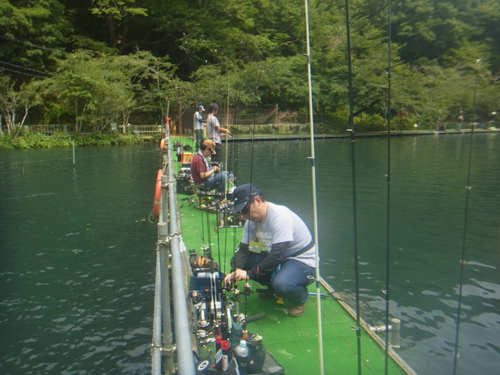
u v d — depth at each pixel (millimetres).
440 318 3789
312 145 2018
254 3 30922
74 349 3756
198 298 2924
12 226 7363
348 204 8094
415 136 27766
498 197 8648
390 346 2648
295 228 2947
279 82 26141
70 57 24094
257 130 26953
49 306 4488
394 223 6734
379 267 4949
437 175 11641
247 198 2896
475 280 4566
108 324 4168
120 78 24953
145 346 3812
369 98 26297
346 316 3010
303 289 2967
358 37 25250
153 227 7305
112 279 5168
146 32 31547
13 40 24344
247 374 2150
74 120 26328
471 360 3160
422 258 5223
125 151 20531
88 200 9438
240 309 3092
